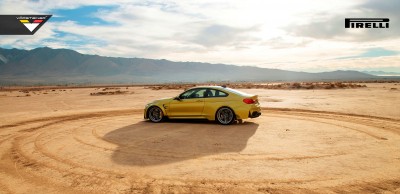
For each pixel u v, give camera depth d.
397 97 21.58
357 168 5.08
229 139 7.51
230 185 4.40
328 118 11.23
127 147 6.80
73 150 6.63
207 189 4.27
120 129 9.33
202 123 10.30
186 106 10.34
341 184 4.39
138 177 4.80
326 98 21.88
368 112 12.80
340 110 13.66
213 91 10.20
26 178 4.90
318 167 5.15
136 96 30.70
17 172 5.21
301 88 45.09
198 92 10.44
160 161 5.65
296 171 4.96
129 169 5.20
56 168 5.36
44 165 5.55
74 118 12.45
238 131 8.62
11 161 5.90
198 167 5.25
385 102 17.47
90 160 5.80
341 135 7.88
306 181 4.52
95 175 4.94
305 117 11.59
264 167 5.19
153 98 26.39
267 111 13.86
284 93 31.27
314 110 13.85
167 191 4.23
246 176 4.75
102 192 4.25
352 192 4.12
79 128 9.77
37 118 12.52
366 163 5.36
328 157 5.76
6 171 5.28
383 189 4.22
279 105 16.52
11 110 16.62
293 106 15.84
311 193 4.09
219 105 9.88
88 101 23.84
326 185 4.36
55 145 7.20
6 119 12.30
